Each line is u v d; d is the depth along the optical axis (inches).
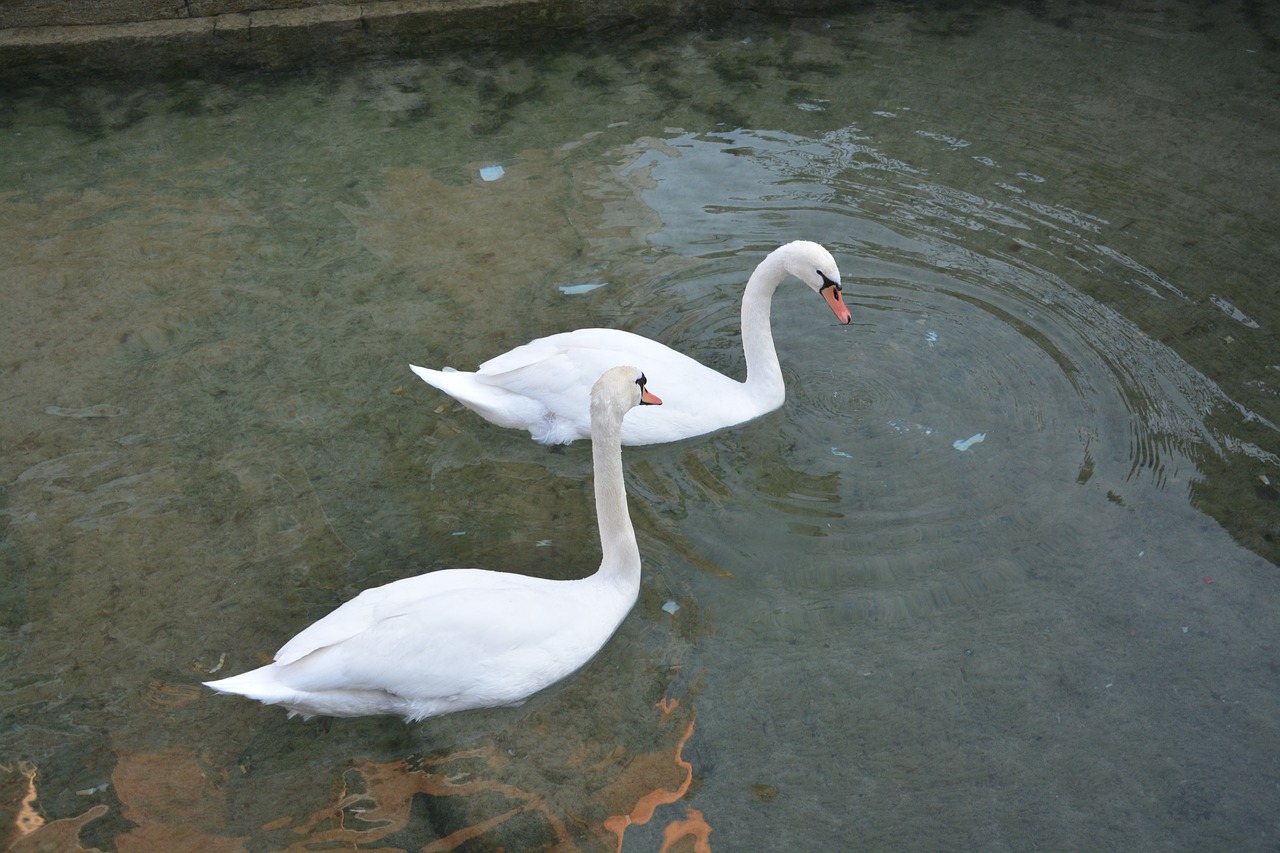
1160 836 110.0
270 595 126.0
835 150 181.5
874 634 122.9
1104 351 148.3
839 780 113.3
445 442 140.5
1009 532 130.3
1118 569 127.1
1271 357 147.5
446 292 158.1
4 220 171.2
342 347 150.7
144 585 126.6
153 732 115.8
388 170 179.6
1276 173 175.2
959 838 110.0
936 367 147.5
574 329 152.5
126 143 186.5
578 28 212.7
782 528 131.5
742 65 203.0
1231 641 121.6
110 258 164.6
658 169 178.5
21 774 113.0
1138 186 173.3
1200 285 156.9
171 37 200.7
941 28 213.9
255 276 161.0
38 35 198.7
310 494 134.9
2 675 119.5
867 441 139.7
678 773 113.7
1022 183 174.2
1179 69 199.0
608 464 119.2
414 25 206.1
